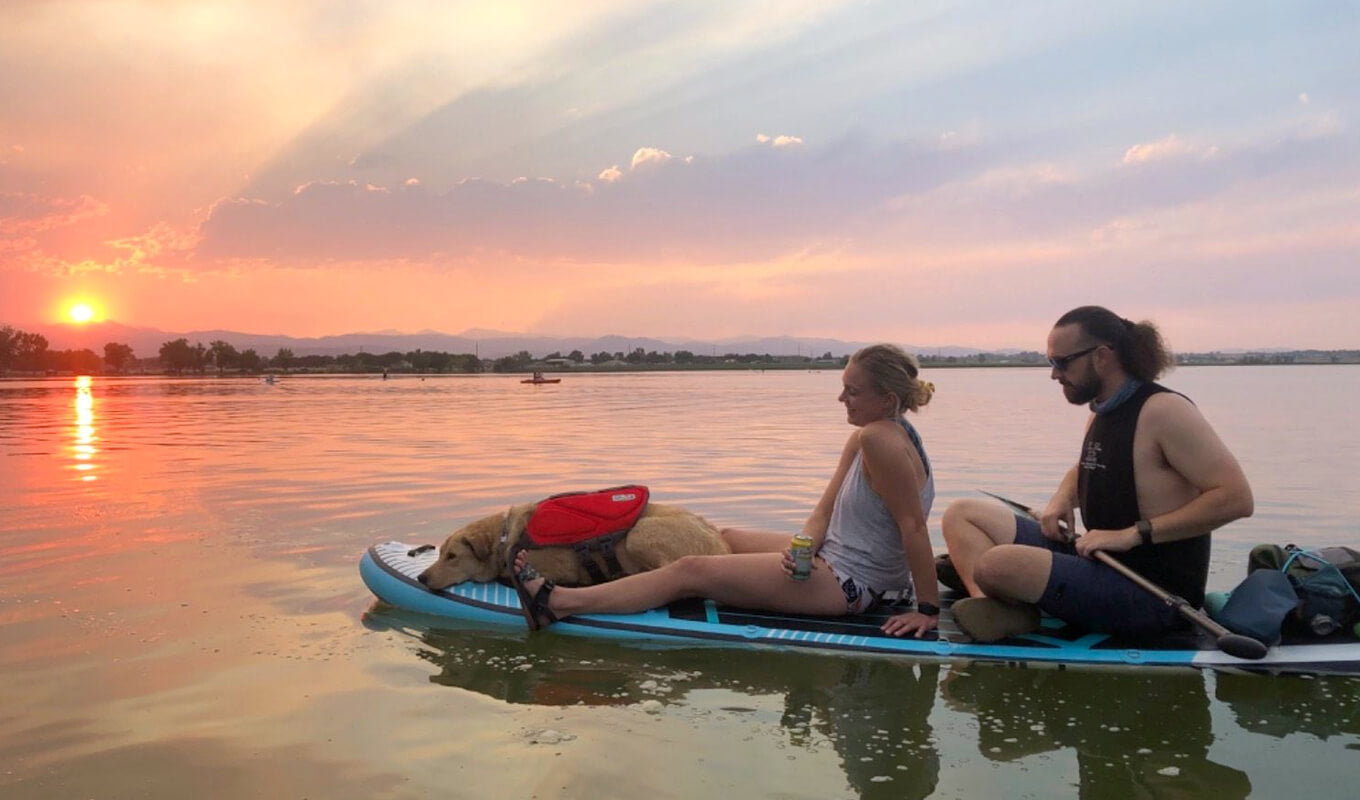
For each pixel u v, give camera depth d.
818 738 3.22
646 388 48.62
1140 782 2.88
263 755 3.05
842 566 4.63
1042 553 4.13
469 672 3.92
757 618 4.58
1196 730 3.32
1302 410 21.81
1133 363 4.15
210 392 43.84
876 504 4.59
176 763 2.99
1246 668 3.95
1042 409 23.48
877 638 4.31
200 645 4.21
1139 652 4.07
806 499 8.52
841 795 2.78
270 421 20.44
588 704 3.55
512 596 4.90
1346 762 3.04
